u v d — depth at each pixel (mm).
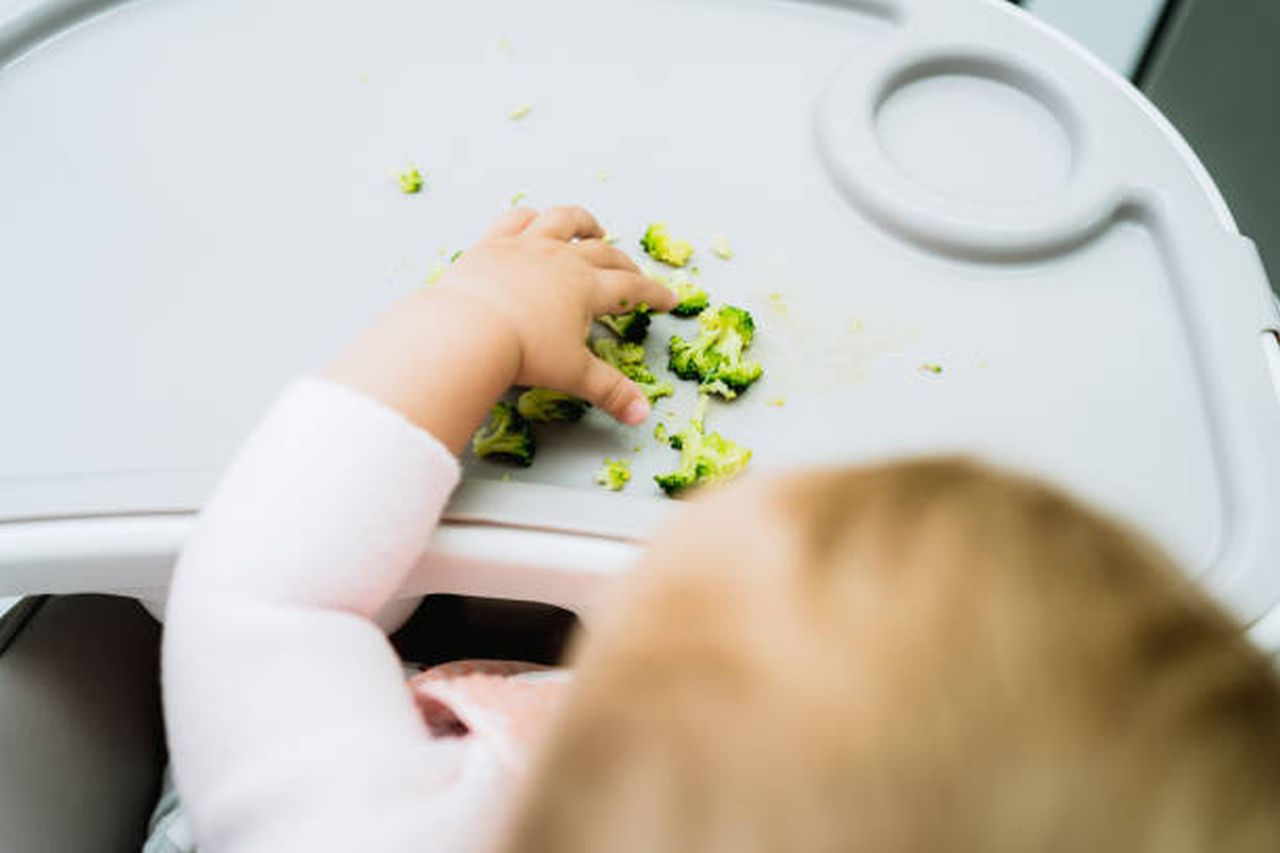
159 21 624
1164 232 578
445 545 446
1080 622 239
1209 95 995
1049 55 642
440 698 453
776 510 280
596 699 260
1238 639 242
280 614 401
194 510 447
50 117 582
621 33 639
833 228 572
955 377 524
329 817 373
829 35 652
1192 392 525
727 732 240
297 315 519
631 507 461
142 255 533
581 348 485
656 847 235
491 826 393
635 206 572
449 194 567
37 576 447
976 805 220
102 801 572
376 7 637
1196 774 218
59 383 493
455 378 441
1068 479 492
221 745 389
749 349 527
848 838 222
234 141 578
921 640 240
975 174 606
